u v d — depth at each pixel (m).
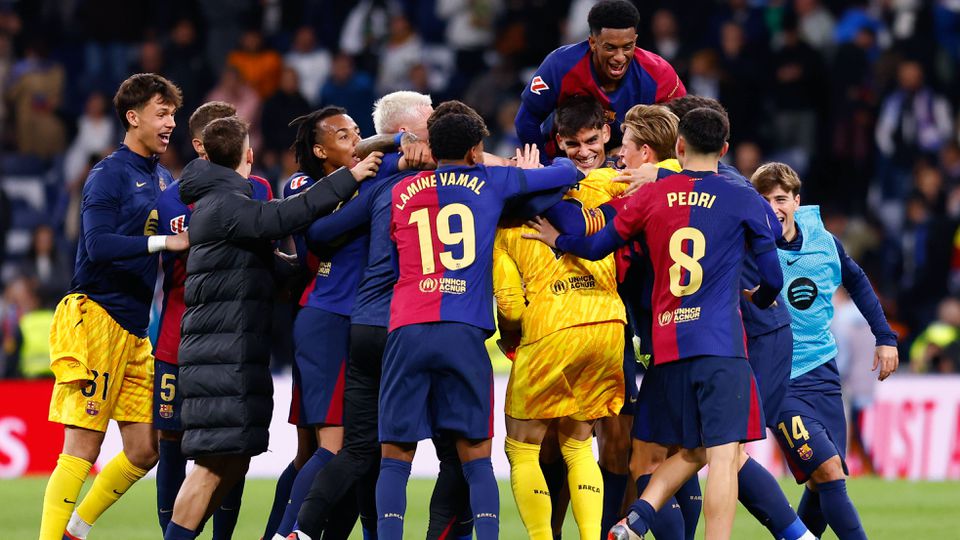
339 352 25.22
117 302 26.56
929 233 56.59
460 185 23.70
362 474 24.70
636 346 25.91
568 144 25.62
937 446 47.00
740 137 59.62
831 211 58.28
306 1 66.88
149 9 67.44
